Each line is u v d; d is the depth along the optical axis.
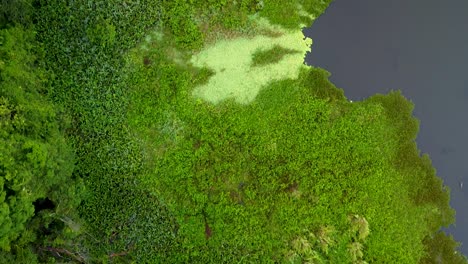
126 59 20.25
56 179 17.53
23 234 16.64
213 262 19.62
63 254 18.25
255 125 20.20
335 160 20.14
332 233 19.64
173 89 20.28
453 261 19.91
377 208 19.94
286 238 19.73
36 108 17.52
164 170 19.97
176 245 19.69
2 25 18.62
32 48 19.67
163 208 19.86
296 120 20.31
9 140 15.81
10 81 17.12
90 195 19.77
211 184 19.94
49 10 20.11
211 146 20.16
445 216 20.22
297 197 19.81
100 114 20.05
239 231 19.73
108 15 20.25
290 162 20.05
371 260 19.61
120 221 19.77
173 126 20.16
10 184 15.35
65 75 20.05
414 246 19.86
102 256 19.33
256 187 19.95
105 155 19.95
